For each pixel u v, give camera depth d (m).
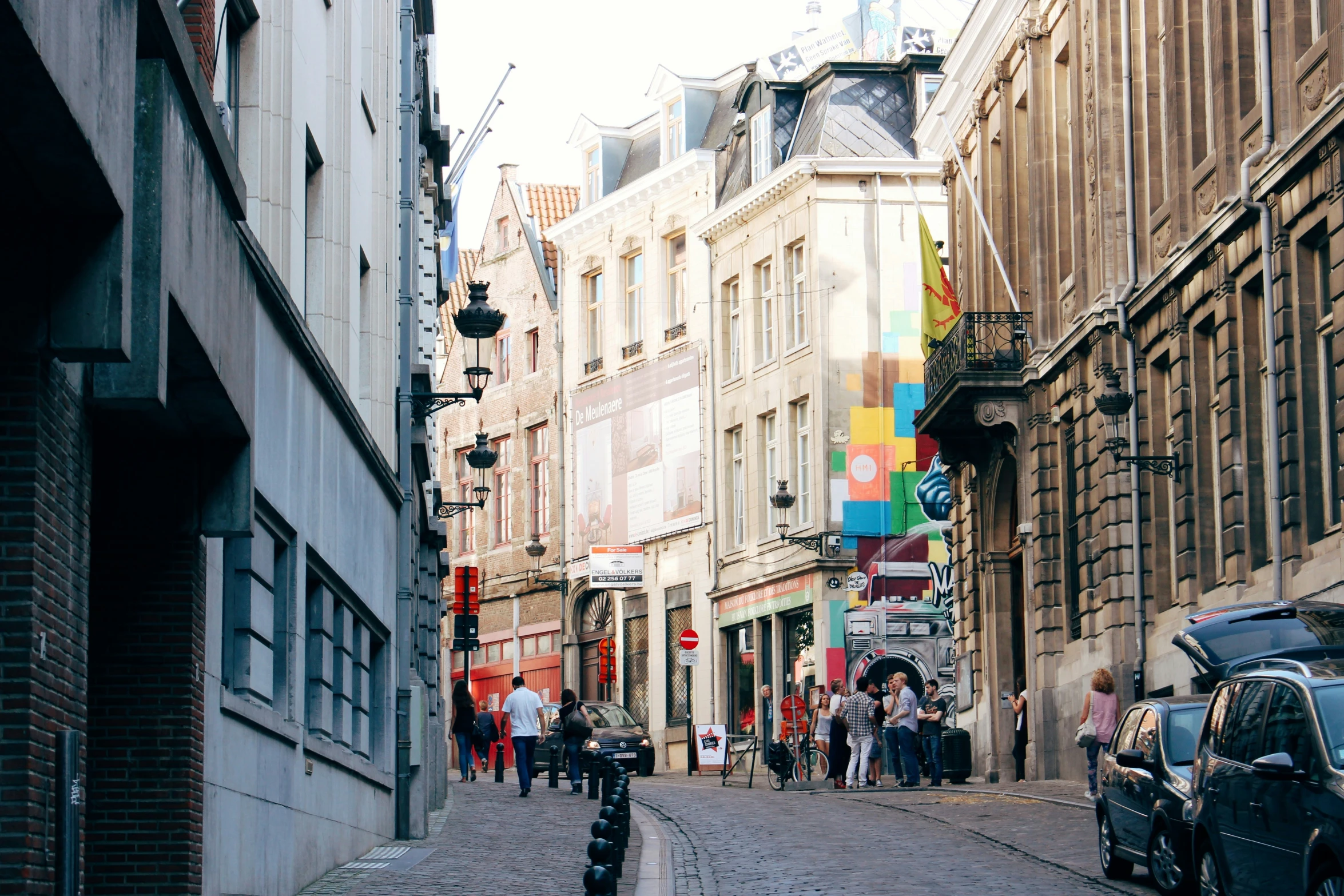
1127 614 28.02
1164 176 27.88
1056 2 31.81
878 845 19.41
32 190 8.28
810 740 38.97
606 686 53.75
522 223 60.19
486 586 60.12
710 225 50.06
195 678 11.61
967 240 37.59
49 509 8.80
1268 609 17.97
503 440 60.34
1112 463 28.38
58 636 8.97
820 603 43.75
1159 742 14.85
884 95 46.81
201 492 11.82
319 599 16.97
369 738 21.28
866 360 45.03
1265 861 11.48
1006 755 33.69
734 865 17.73
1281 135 22.62
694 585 49.97
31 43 6.96
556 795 29.64
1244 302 23.91
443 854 19.09
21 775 8.33
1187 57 26.19
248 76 15.45
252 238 12.45
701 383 50.16
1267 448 23.64
